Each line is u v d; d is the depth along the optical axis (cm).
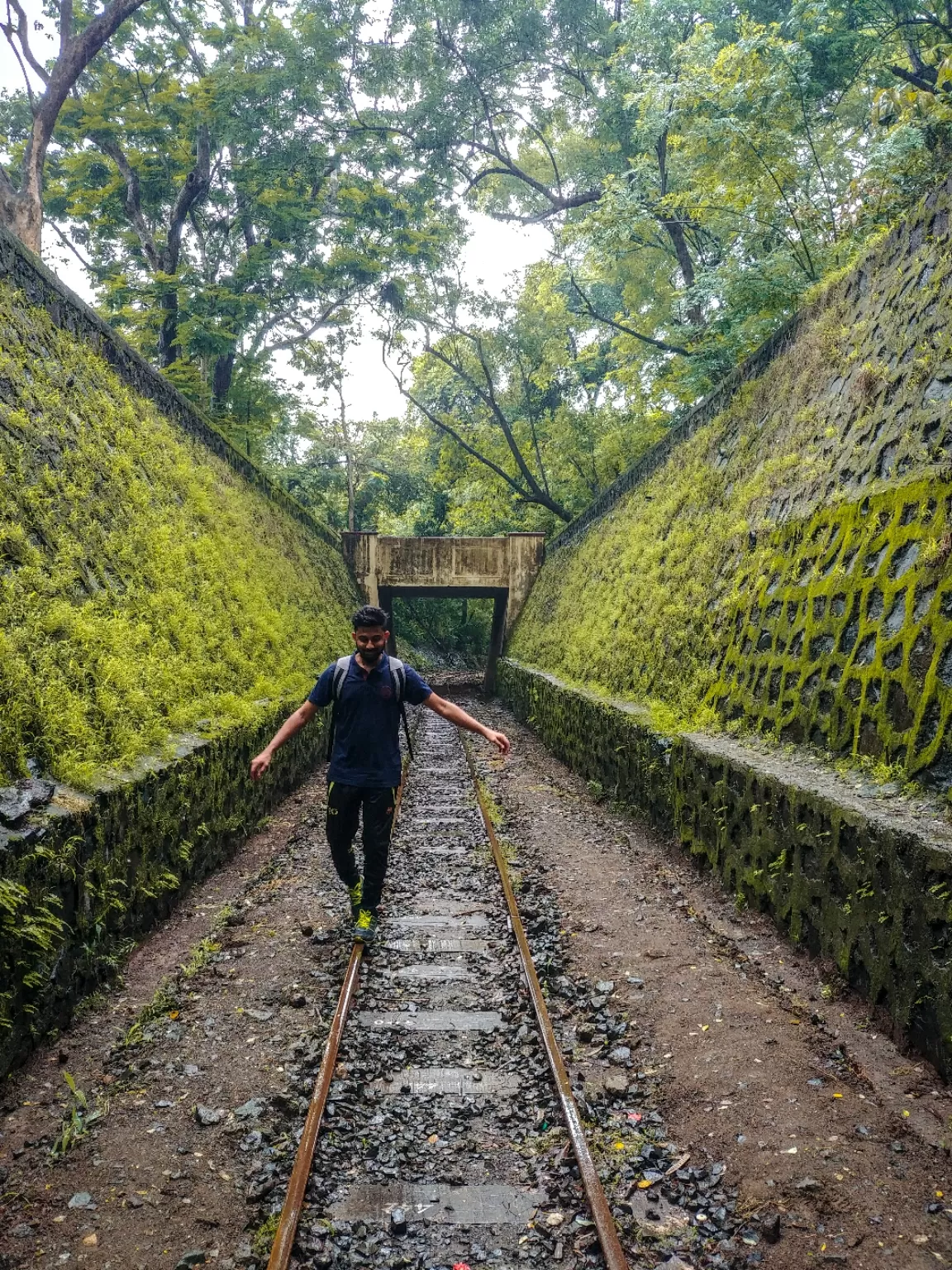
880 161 1108
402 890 798
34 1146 390
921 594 590
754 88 1559
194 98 2248
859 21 1827
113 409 1130
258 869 868
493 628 3503
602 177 3056
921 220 859
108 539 928
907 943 460
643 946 649
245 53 2234
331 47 2289
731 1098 431
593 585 1950
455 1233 336
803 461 933
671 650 1159
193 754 778
